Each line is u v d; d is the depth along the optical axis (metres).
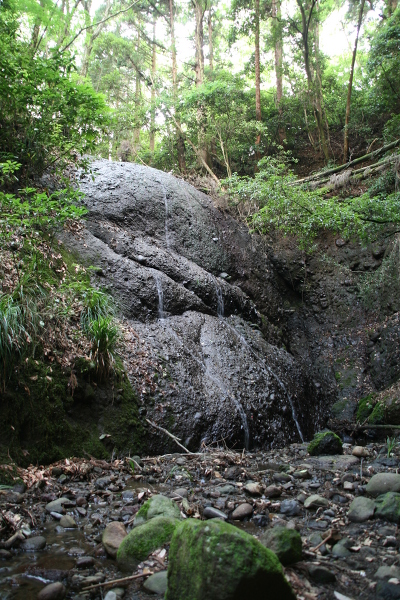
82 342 4.93
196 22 16.08
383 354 8.73
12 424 3.84
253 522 3.06
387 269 9.41
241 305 8.66
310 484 3.94
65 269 6.05
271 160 11.70
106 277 6.59
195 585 1.87
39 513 3.16
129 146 14.21
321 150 14.94
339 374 9.05
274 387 6.98
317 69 14.85
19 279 4.79
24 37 8.49
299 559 2.47
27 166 6.88
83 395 4.61
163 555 2.48
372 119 14.73
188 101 12.98
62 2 11.77
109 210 7.79
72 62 6.88
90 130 7.25
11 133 6.73
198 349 6.71
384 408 6.89
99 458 4.42
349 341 9.56
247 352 7.38
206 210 9.77
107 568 2.47
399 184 9.50
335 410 8.29
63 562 2.52
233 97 13.26
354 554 2.56
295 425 6.94
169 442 5.10
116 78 16.66
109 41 17.17
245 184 10.23
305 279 10.55
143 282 6.85
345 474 4.13
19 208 4.96
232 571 1.82
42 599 2.11
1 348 3.84
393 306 9.13
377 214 7.41
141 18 20.95
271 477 4.21
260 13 14.93
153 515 2.91
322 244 10.84
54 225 5.71
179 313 7.22
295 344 9.84
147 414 5.16
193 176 11.10
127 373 5.38
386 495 3.19
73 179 7.83
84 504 3.35
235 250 9.69
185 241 8.70
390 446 5.21
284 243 10.81
